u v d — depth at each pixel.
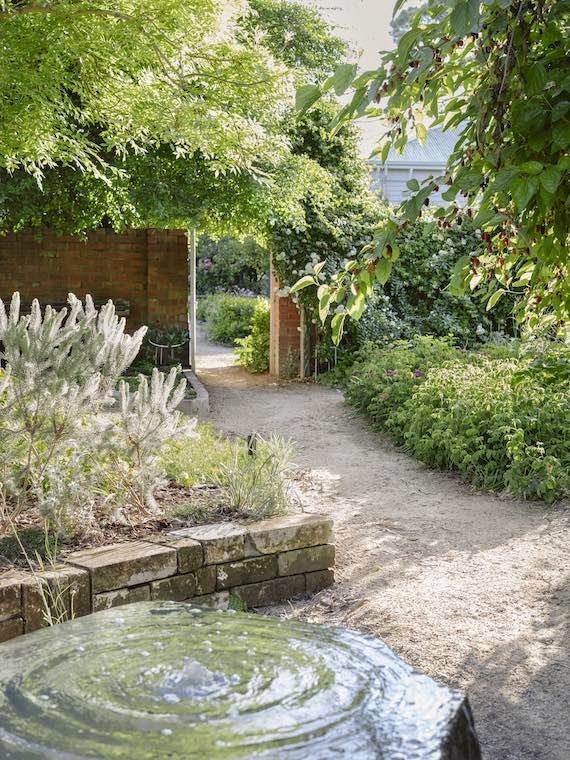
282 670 1.66
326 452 8.42
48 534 4.22
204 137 7.18
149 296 13.67
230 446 6.42
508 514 6.07
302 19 13.86
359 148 13.97
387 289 13.80
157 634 1.85
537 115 2.49
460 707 1.57
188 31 6.85
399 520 5.98
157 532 4.47
